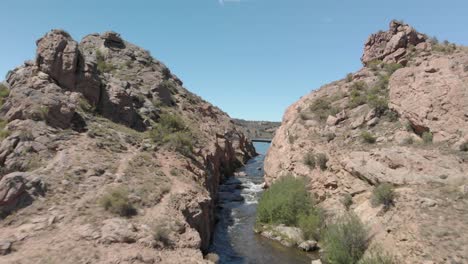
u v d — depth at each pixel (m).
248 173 56.34
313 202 27.47
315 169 29.92
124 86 35.38
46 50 27.38
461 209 16.84
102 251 14.70
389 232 18.12
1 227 15.40
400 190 20.22
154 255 15.35
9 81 27.34
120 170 22.31
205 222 23.34
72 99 26.36
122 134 27.86
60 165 20.23
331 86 44.00
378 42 42.34
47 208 16.92
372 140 27.17
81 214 17.02
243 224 29.62
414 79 27.64
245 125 186.25
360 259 18.23
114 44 50.28
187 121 42.94
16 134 20.72
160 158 27.48
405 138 25.03
